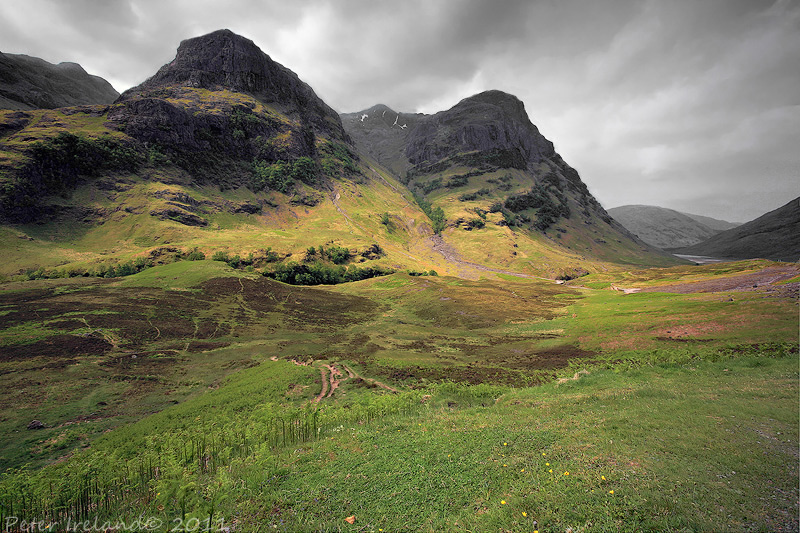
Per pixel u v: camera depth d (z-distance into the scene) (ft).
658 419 54.44
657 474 37.47
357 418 80.94
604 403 69.97
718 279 336.08
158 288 329.93
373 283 479.82
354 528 35.14
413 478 44.27
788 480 33.68
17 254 443.73
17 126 640.99
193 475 49.29
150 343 211.20
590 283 544.21
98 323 227.20
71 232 539.29
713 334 142.72
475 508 37.01
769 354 98.53
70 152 603.67
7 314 230.68
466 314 301.43
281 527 35.94
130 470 55.62
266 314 295.28
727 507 30.81
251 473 48.62
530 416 66.54
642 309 224.74
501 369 143.54
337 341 226.17
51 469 52.44
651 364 106.93
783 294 189.57
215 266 404.36
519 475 42.14
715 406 57.11
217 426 88.58
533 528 32.01
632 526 30.07
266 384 132.36
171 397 140.67
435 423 67.62
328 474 47.50
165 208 616.39
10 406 126.62
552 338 197.88
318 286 493.77
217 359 191.52
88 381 152.66
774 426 46.70
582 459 43.55
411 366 150.61
